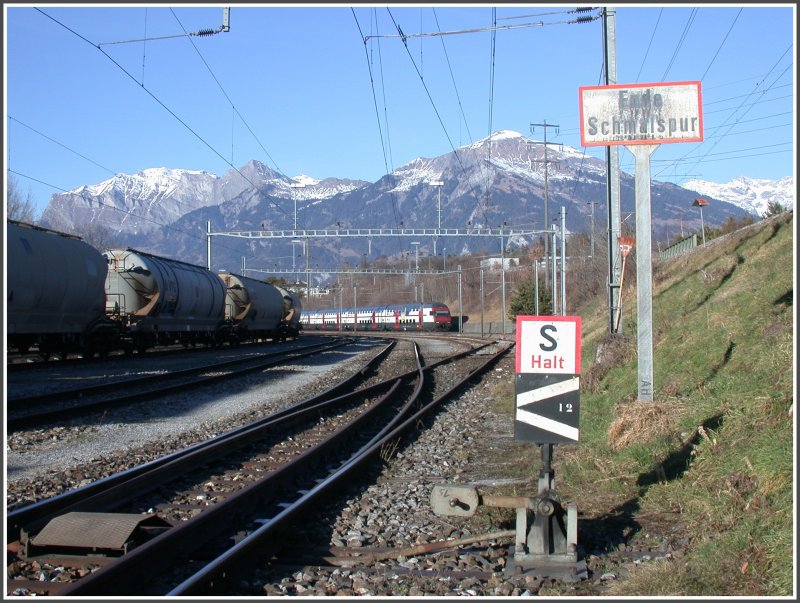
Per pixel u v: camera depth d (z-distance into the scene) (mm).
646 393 10867
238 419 15125
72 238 27828
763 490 6664
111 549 6195
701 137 10219
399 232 47406
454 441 12719
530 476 9648
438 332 88812
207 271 41531
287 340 63812
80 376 23219
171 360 31719
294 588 5672
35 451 11250
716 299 18516
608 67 15539
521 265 98000
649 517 7422
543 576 5922
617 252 18078
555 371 6363
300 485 9289
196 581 5219
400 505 8273
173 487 9047
